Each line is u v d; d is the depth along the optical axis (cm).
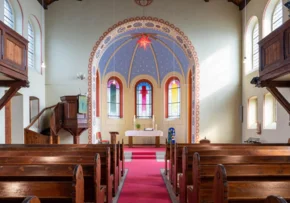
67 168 351
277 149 551
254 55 1198
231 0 1275
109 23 1270
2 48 586
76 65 1262
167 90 1719
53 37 1268
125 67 1703
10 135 1022
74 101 1123
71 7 1274
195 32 1277
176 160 618
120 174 781
